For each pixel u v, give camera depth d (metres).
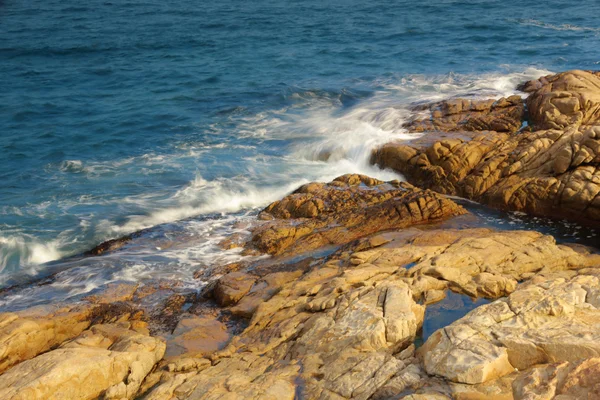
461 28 49.81
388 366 11.65
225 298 16.19
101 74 40.25
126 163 25.88
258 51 45.06
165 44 48.12
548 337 11.05
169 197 22.69
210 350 14.29
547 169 21.30
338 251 18.25
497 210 21.25
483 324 11.95
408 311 13.34
